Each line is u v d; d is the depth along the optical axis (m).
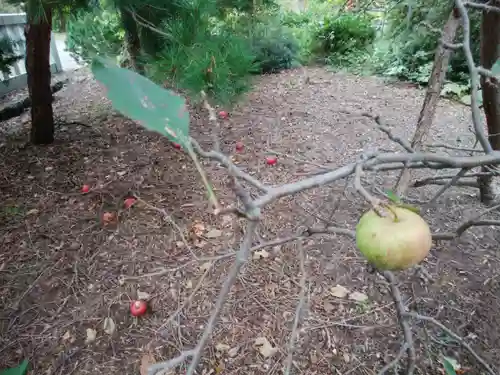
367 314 2.29
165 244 2.88
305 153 4.21
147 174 3.77
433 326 2.19
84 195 3.44
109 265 2.71
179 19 2.51
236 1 3.20
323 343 2.15
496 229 2.88
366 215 0.80
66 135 4.63
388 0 4.07
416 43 6.39
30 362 2.10
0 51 4.51
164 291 2.50
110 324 2.30
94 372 2.05
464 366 1.99
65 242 2.90
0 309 2.40
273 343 2.16
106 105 5.61
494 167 1.51
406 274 2.50
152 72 2.39
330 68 7.57
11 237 2.95
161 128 0.51
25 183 3.62
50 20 2.78
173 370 2.04
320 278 2.55
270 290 2.48
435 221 2.95
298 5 9.05
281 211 3.19
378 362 2.04
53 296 2.49
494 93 2.52
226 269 2.63
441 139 4.44
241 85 2.36
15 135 4.65
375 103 5.70
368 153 0.80
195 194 3.45
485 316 2.23
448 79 6.01
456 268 2.54
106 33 5.65
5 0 2.62
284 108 5.49
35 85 4.09
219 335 2.22
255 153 4.21
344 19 7.75
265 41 6.42
